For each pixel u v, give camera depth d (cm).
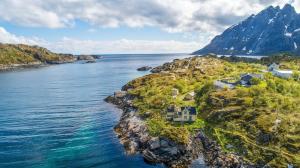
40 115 14825
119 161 9488
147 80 19938
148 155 9625
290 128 9656
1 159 9588
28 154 9975
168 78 19238
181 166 9062
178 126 10962
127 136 11319
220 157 9138
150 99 14438
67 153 10050
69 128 12650
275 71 18638
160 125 11062
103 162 9419
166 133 9938
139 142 10512
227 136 9956
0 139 11319
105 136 11638
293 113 10681
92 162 9419
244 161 8781
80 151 10219
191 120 11281
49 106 16862
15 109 16112
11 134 11900
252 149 9138
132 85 19488
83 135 11762
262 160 8681
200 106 12562
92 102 17912
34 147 10562
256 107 11200
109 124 13200
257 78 14838
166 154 9519
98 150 10300
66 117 14412
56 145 10738
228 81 16275
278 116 10331
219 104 12094
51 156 9831
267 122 10056
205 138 10181
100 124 13212
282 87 13462
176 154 9469
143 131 11094
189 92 15400
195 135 10356
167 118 11669
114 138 11412
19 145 10738
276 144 9175
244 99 11950
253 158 8825
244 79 15462
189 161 9256
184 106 12075
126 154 9975
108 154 9981
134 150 10206
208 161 9256
